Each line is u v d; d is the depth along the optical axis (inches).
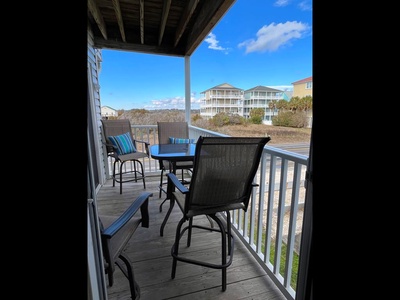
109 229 40.1
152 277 63.1
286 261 56.9
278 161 160.1
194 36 134.3
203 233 86.9
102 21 125.4
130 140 141.5
